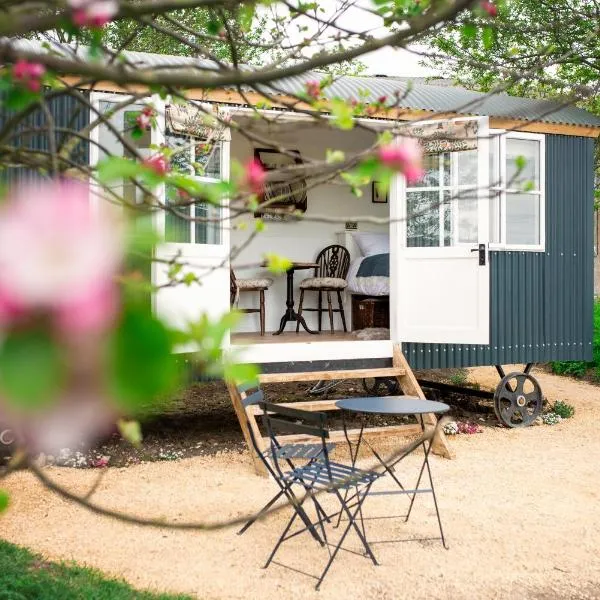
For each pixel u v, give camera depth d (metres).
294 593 3.85
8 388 0.43
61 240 0.44
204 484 5.80
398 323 7.55
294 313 9.38
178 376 0.49
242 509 5.18
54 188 0.51
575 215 8.61
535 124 8.20
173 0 1.40
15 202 0.45
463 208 7.36
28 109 1.41
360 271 9.25
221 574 4.07
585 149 8.66
